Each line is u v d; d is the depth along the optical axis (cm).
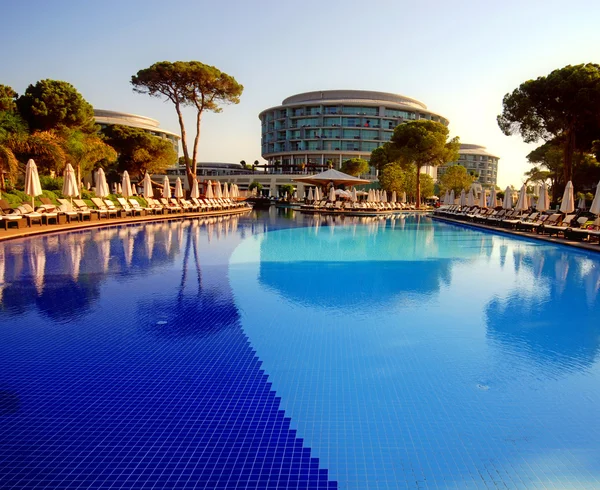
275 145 8719
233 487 240
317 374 386
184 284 731
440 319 558
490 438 292
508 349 454
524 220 1783
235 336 481
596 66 2345
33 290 666
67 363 399
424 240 1484
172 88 3150
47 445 274
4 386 353
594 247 1191
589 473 257
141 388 353
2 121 2236
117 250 1066
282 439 287
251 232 1617
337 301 643
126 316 544
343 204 3181
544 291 721
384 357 428
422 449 279
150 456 265
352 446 281
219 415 315
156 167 4672
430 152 4128
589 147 2683
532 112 2488
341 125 8069
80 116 2875
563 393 357
